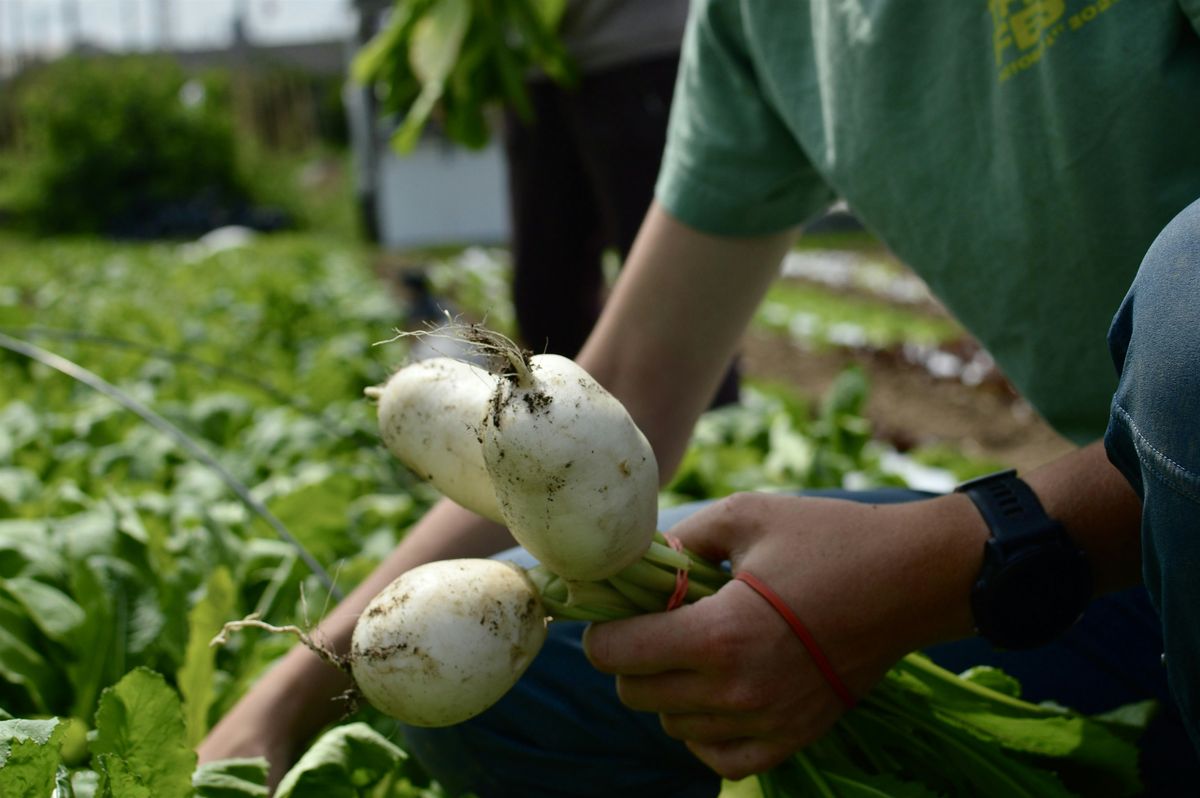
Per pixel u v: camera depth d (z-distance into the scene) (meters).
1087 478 1.21
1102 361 1.38
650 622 1.16
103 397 3.42
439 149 18.02
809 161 1.57
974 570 1.19
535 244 3.66
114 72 20.08
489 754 1.47
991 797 1.37
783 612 1.16
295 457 2.91
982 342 1.49
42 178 19.30
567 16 3.21
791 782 1.30
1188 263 0.94
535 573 1.18
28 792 1.04
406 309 7.82
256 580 2.08
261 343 5.48
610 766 1.44
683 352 1.60
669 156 1.62
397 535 2.53
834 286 11.76
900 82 1.37
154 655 1.76
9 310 4.71
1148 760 1.48
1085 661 1.48
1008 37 1.27
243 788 1.27
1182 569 0.95
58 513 2.28
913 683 1.33
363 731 1.36
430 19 3.39
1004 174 1.32
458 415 1.16
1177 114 1.20
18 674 1.66
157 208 19.48
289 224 20.38
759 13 1.49
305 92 25.62
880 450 4.05
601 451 1.01
